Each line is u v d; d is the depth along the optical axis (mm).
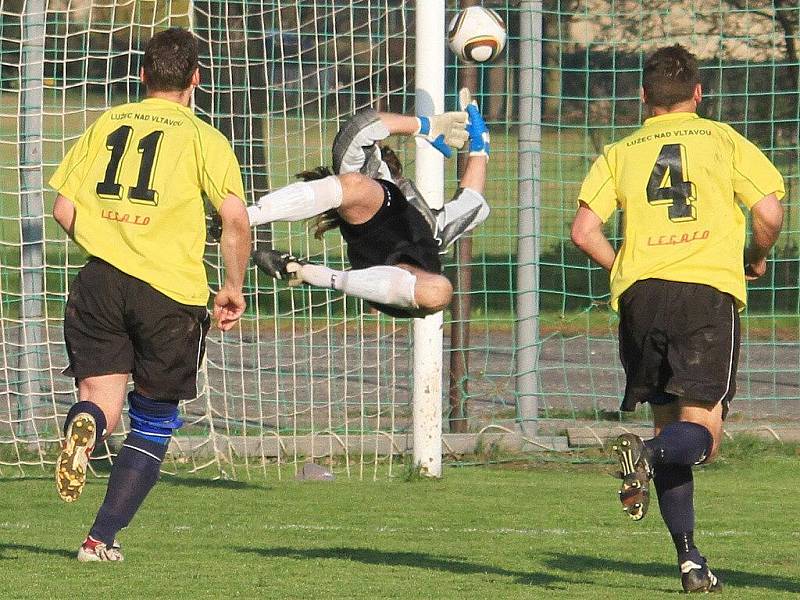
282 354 48250
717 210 16797
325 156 36031
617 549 21812
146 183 17812
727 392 16625
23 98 33375
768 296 63156
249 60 35625
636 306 16812
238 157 38625
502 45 22156
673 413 17766
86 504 26703
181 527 23781
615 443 15391
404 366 46344
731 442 34875
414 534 23281
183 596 16562
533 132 34938
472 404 41625
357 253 18719
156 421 18906
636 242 16984
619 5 56938
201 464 32531
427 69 29844
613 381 47219
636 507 15336
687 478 17391
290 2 40094
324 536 22906
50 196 57781
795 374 48969
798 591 17766
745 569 19781
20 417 33938
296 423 36594
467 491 29000
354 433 34875
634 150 17297
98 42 48094
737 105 61562
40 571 18234
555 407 41406
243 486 29500
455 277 36250
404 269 18281
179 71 18469
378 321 33719
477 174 20219
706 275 16562
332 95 38875
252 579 18031
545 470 32562
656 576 19078
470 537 22984
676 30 56781
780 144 62469
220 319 18500
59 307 43688
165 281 17812
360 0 37000
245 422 34531
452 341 35625
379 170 19109
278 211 17922
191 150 17969
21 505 26500
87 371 17984
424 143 29438
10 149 70000
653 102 17641
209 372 44656
